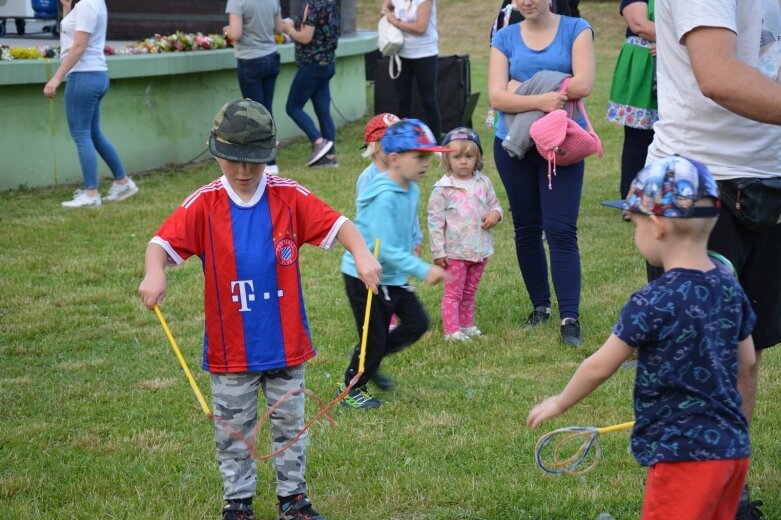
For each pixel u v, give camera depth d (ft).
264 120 11.40
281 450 11.48
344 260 16.05
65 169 34.17
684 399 9.30
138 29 42.34
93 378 17.63
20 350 18.98
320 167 36.96
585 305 21.58
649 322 9.20
